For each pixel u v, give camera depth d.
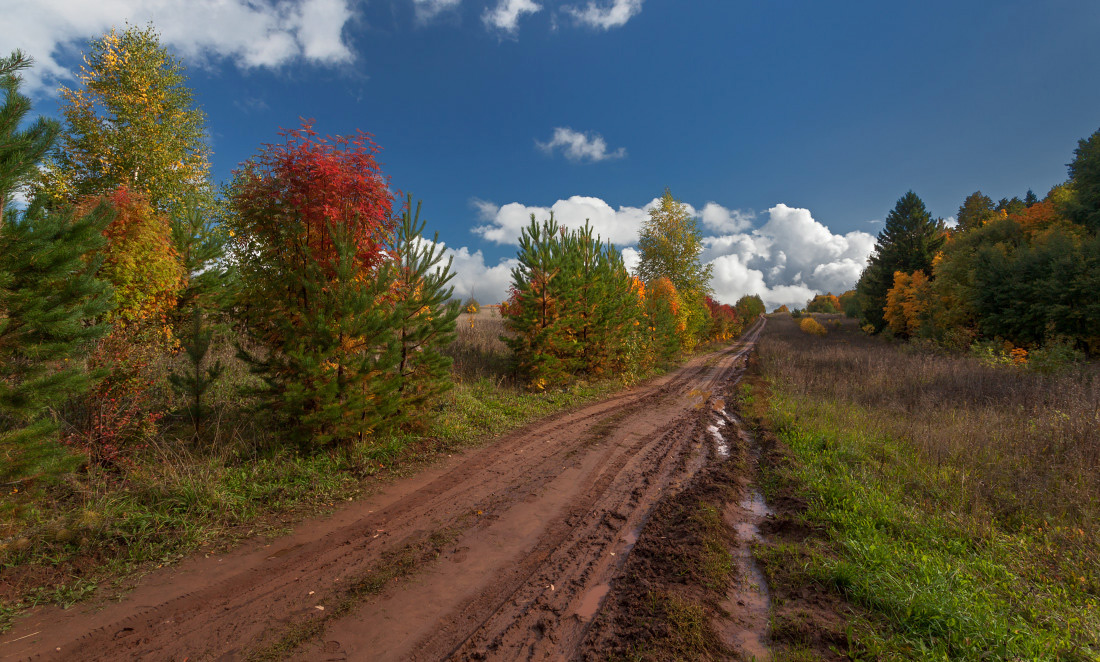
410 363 8.18
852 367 17.81
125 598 3.52
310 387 6.49
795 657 2.88
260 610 3.44
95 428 5.42
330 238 6.73
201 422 6.59
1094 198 23.95
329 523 4.98
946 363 15.65
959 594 3.43
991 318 23.23
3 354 3.73
